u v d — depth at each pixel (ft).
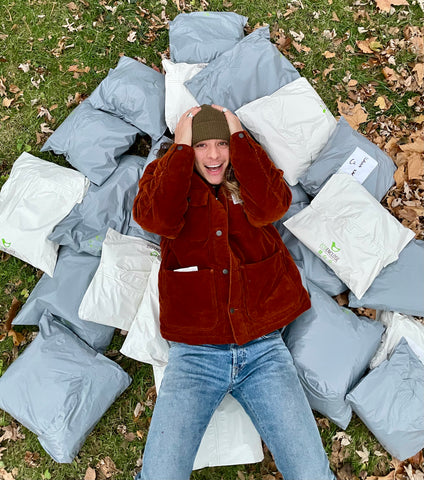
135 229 7.22
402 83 8.45
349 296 6.99
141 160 7.53
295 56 8.60
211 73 7.25
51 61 8.50
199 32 7.71
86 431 6.67
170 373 5.98
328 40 8.67
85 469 7.12
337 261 6.71
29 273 7.79
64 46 8.55
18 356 7.09
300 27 8.71
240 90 7.30
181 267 6.14
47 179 7.12
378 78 8.55
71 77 8.47
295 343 6.59
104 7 8.66
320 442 5.73
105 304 6.69
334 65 8.59
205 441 6.63
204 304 5.94
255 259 6.14
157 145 7.38
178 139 6.26
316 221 6.84
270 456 7.17
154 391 7.39
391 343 6.86
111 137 7.30
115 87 7.38
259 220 5.99
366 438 7.15
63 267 7.14
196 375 5.92
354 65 8.59
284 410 5.74
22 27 8.59
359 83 8.52
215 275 5.96
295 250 7.16
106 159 7.25
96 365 6.77
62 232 7.04
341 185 6.88
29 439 7.17
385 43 8.70
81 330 7.02
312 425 5.74
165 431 5.60
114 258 6.73
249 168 5.90
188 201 6.17
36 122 8.29
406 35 8.69
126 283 6.75
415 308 6.79
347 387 6.52
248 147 5.99
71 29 8.58
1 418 7.21
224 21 7.91
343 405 6.56
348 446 7.12
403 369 6.51
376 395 6.43
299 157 7.16
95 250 7.11
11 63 8.48
